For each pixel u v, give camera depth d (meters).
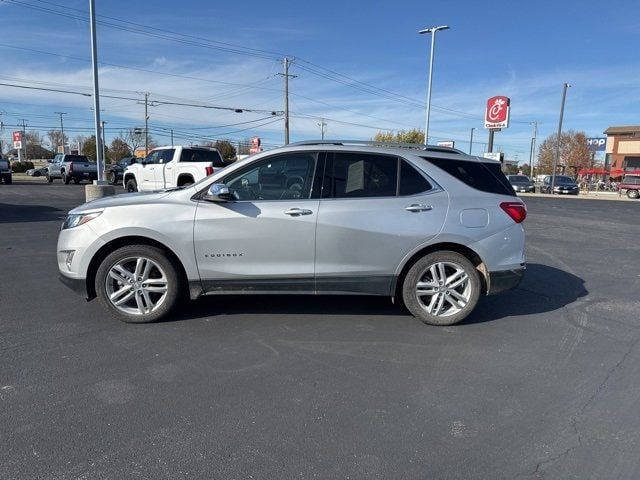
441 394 3.56
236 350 4.28
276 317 5.14
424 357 4.21
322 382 3.71
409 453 2.84
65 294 5.86
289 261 4.77
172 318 5.05
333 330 4.80
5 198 19.73
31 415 3.17
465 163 5.08
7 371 3.79
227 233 4.70
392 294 4.96
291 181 4.82
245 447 2.88
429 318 4.96
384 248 4.80
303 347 4.38
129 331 4.67
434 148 5.16
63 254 4.80
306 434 3.02
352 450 2.86
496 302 5.93
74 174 31.89
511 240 5.00
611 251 9.91
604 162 83.25
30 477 2.58
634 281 7.18
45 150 113.31
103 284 4.77
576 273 7.70
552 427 3.14
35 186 29.12
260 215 4.68
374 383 3.71
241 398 3.45
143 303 4.86
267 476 2.62
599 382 3.78
